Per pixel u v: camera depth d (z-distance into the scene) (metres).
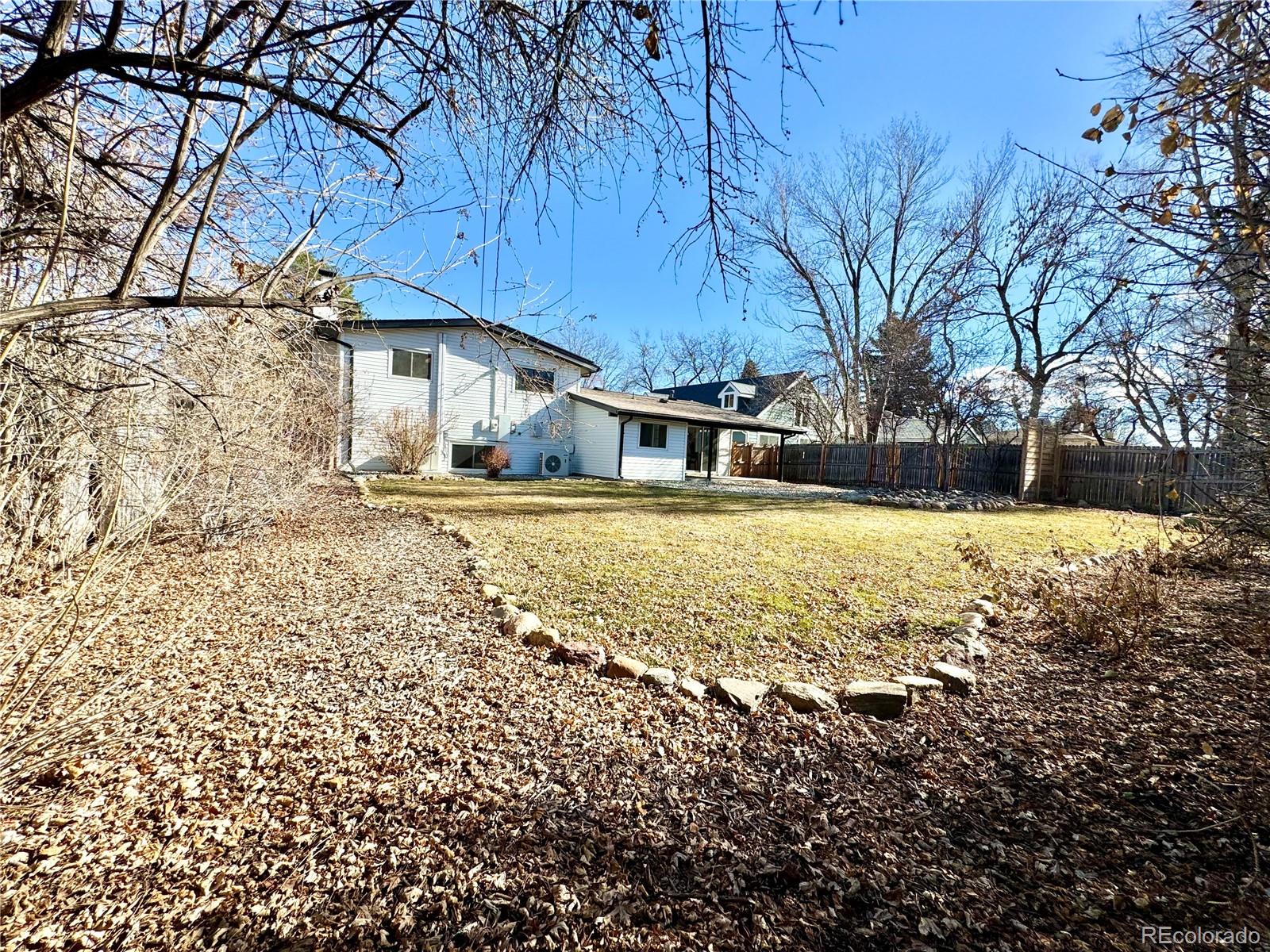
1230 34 1.93
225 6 1.41
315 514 8.41
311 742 2.54
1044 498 14.80
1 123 1.08
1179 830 2.07
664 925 1.65
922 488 17.23
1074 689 3.31
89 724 2.26
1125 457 13.38
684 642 3.89
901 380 21.17
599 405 17.47
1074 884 1.82
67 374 2.64
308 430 7.60
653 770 2.43
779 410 30.19
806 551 6.95
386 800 2.16
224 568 5.30
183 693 2.94
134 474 3.32
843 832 2.07
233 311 2.68
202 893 1.71
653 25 1.67
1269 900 1.74
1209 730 2.79
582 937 1.61
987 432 20.53
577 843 1.98
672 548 6.80
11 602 3.81
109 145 1.96
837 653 3.80
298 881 1.77
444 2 1.73
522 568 5.59
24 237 1.84
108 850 1.87
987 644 4.05
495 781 2.31
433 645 3.65
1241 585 5.37
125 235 2.20
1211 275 2.44
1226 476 3.99
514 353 16.95
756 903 1.74
